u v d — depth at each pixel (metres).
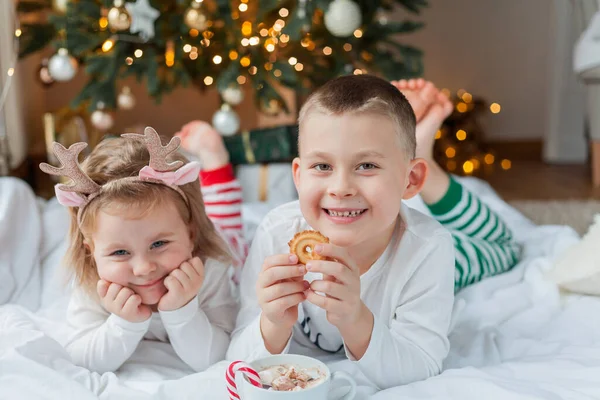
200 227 1.17
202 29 2.57
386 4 2.96
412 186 1.06
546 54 5.04
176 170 1.08
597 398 0.93
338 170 0.95
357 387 0.97
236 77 2.61
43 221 1.76
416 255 1.08
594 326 1.28
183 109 4.25
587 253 1.42
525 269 1.59
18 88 3.33
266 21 2.78
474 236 1.67
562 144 4.78
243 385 0.82
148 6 2.51
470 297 1.46
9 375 0.95
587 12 3.67
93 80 2.78
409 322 1.07
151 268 1.04
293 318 0.97
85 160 1.13
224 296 1.22
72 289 1.21
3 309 1.23
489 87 5.12
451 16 5.04
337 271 0.89
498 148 5.09
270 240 1.16
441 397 0.93
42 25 2.78
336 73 2.79
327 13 2.45
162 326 1.20
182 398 0.95
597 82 3.31
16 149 3.24
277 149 2.66
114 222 1.03
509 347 1.21
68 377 0.97
